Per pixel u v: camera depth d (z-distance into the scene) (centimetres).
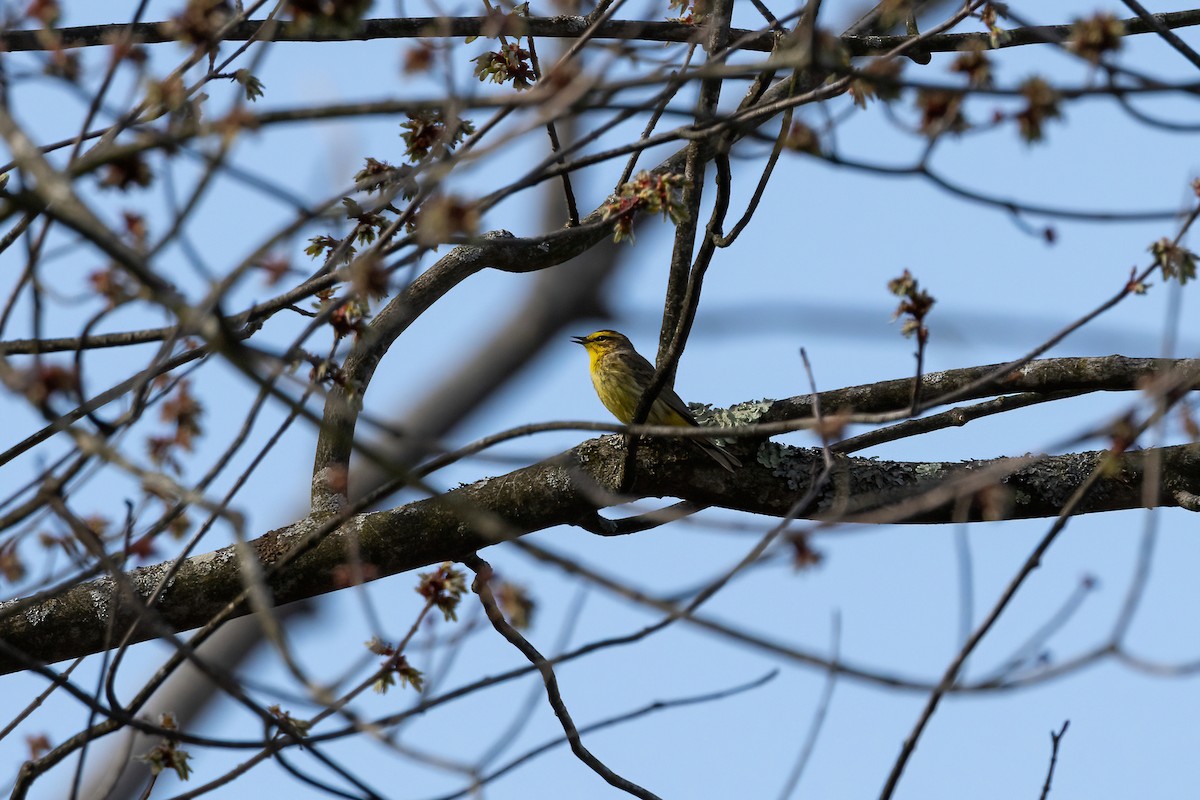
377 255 801
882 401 1269
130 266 661
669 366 1138
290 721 927
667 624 796
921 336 832
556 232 859
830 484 1228
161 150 725
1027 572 753
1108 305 797
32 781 879
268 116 694
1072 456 1238
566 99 686
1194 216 771
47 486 767
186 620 1161
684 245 1190
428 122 931
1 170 899
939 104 751
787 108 782
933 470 1243
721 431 835
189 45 774
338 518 893
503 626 1155
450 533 1195
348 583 962
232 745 831
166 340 791
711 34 982
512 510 1211
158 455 844
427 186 782
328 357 891
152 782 908
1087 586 768
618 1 784
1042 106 713
